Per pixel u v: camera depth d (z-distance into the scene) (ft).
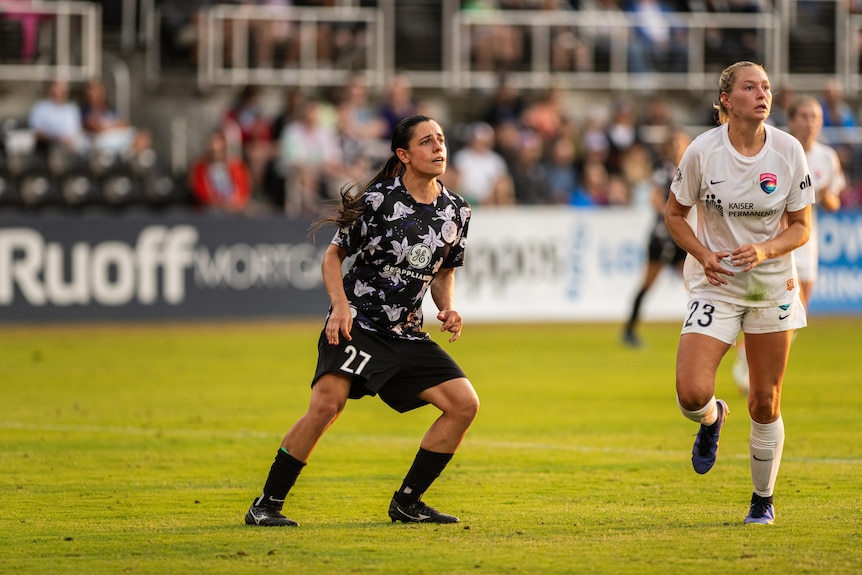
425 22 258.57
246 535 69.15
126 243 202.90
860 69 273.33
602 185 238.07
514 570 60.59
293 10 250.37
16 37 234.99
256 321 209.05
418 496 72.64
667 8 271.28
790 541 66.95
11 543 67.41
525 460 96.84
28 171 213.46
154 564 62.13
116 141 222.69
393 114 233.76
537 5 263.29
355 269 70.59
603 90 267.18
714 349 69.92
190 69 249.14
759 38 269.03
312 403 70.28
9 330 194.39
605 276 223.92
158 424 115.34
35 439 107.04
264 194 225.76
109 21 250.98
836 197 120.06
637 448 102.53
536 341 192.44
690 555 63.62
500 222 218.38
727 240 70.69
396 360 69.72
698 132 262.06
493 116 242.78
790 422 115.44
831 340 192.75
